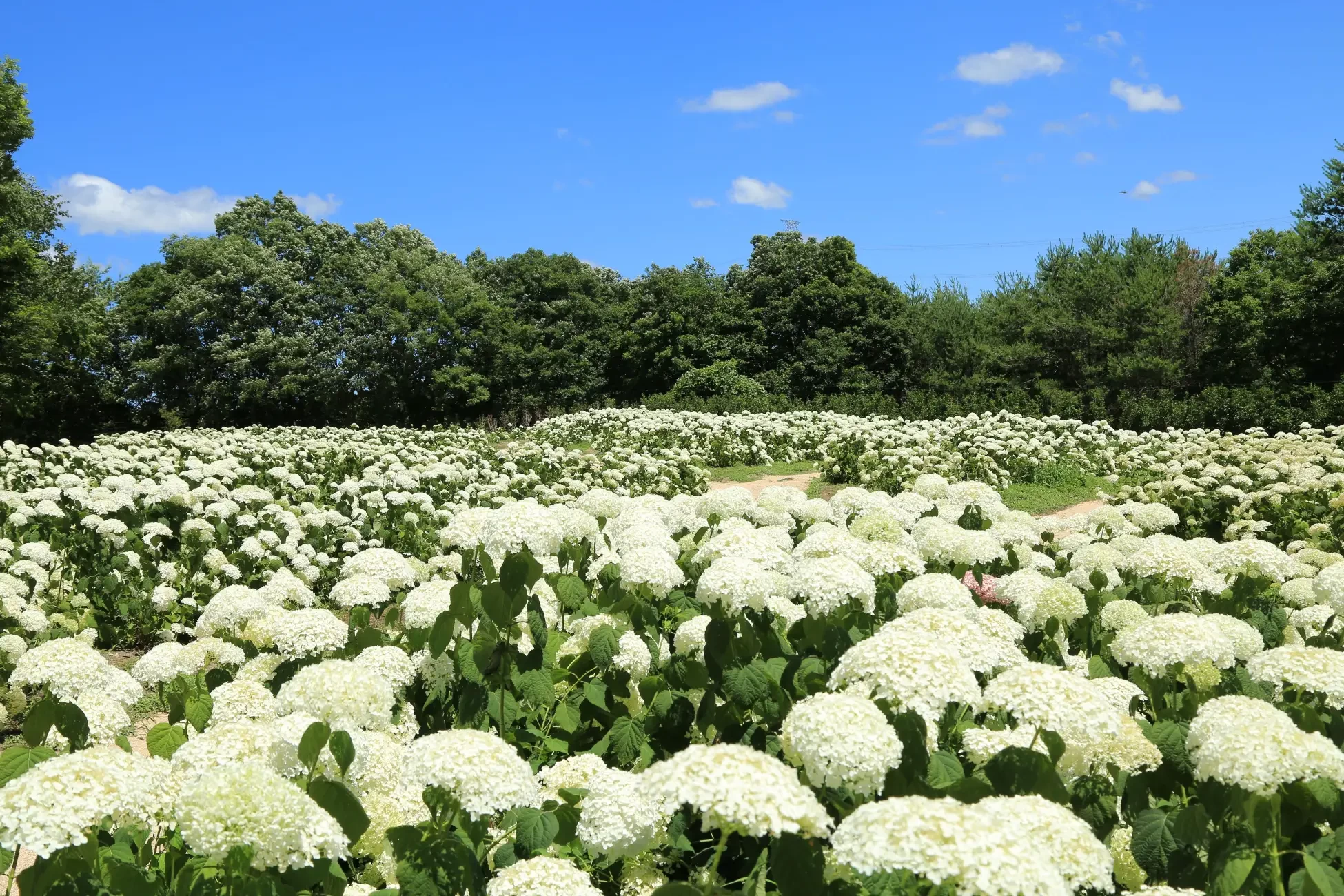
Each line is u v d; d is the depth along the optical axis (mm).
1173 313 41750
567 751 4016
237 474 15602
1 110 35469
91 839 2541
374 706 3154
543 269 56469
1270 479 13930
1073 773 3119
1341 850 2588
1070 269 49812
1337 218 36812
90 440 48406
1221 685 3777
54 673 3658
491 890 2635
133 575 8828
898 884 2320
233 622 4930
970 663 3201
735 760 2342
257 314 50844
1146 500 12836
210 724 3684
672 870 3264
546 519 3930
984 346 45406
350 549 10500
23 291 40062
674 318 51406
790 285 52781
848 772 2584
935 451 18969
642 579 4613
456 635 4031
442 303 51125
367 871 3127
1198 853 2816
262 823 2416
